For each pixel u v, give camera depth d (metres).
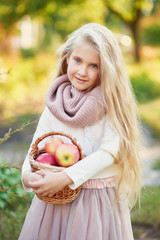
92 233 1.60
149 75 11.07
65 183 1.49
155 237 2.86
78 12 11.61
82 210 1.62
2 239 2.63
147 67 12.04
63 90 1.76
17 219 2.62
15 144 3.32
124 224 1.71
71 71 1.66
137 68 11.69
